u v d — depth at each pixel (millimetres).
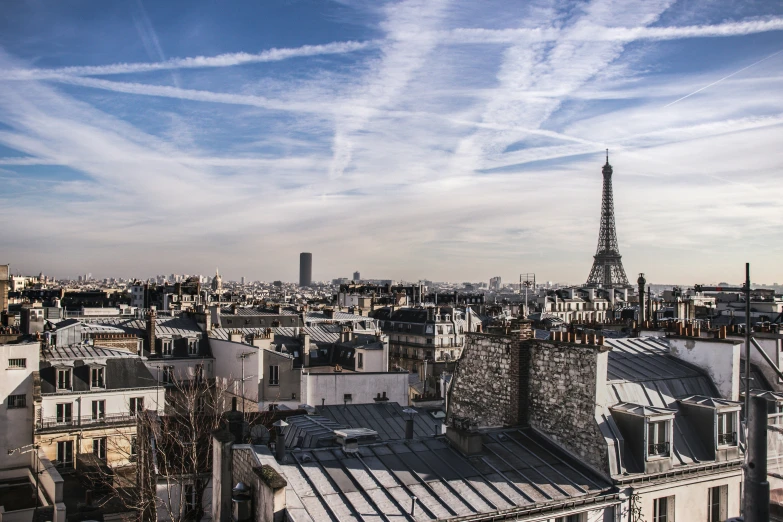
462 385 40438
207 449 46750
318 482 28188
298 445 36094
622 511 29703
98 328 107062
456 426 33250
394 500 27547
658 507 30891
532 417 35188
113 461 73250
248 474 29750
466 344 40719
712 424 32750
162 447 45562
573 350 33250
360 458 30828
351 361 107625
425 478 29547
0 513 57969
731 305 122875
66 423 72625
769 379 39875
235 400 48812
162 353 107438
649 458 30859
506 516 27359
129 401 76375
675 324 46594
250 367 96438
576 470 31391
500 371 37344
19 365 71125
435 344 187875
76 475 68500
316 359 112500
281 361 95625
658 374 37125
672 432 31750
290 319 148375
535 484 29828
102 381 76000
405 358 195875
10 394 70375
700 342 38406
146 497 45219
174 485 42938
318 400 79062
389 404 61594
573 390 32938
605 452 30656
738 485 32875
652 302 133500
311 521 25328
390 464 30531
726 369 36812
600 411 31656
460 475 30172
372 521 25844
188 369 98500
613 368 37125
